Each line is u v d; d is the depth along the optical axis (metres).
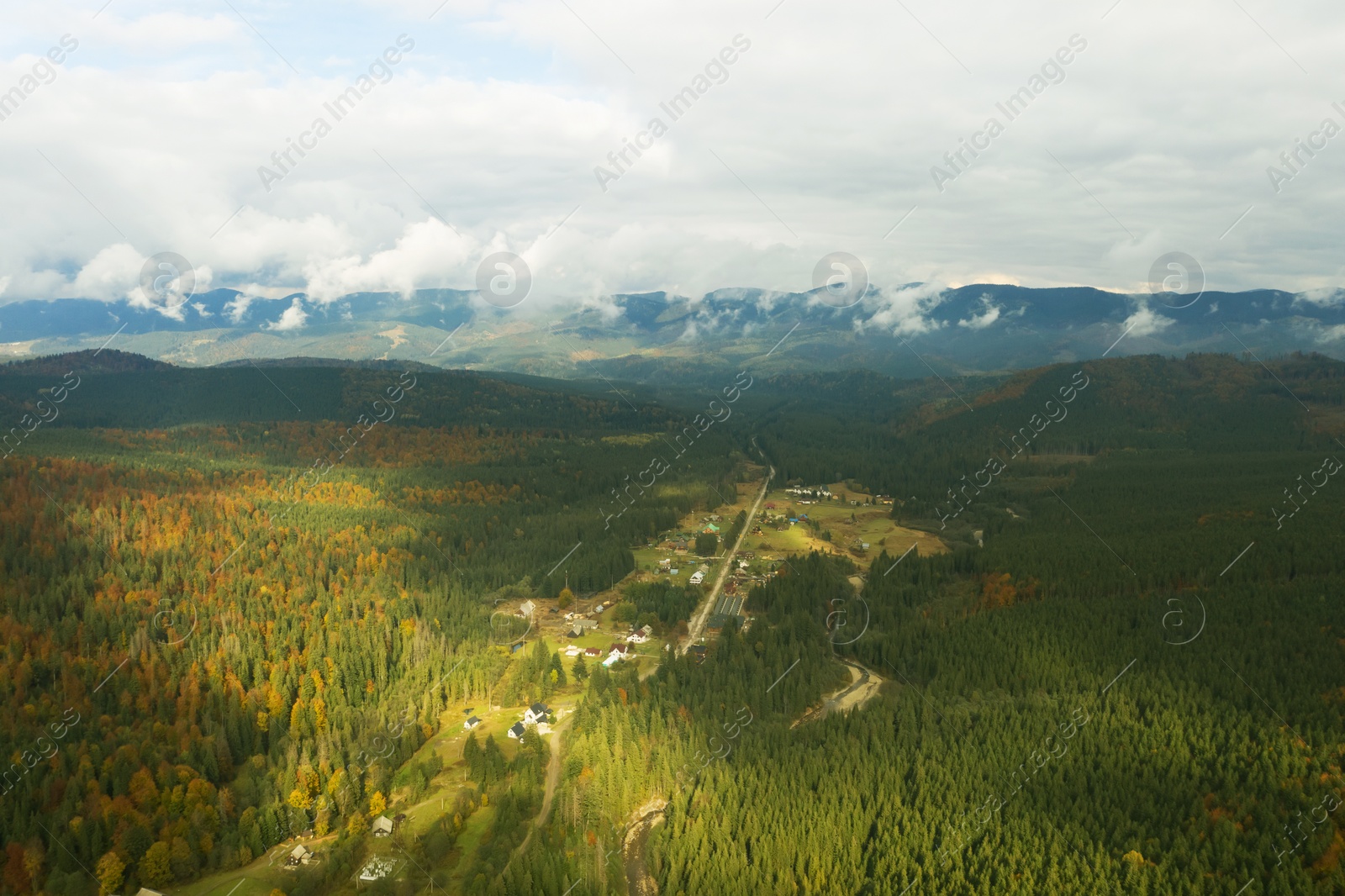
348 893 121.56
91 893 119.06
